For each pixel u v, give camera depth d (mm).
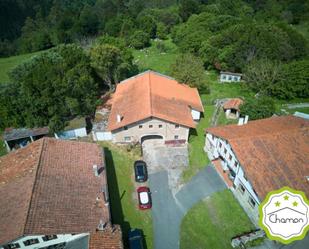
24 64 53594
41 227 23969
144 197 32406
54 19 128250
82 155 33094
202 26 86062
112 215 31062
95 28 114125
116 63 55062
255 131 35531
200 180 36062
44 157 30781
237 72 68438
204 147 41875
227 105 49906
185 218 31172
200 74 54344
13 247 23922
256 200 29969
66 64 48094
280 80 57625
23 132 42094
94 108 47188
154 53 89438
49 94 41188
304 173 30203
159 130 40875
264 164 30500
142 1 137625
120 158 39281
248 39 64938
